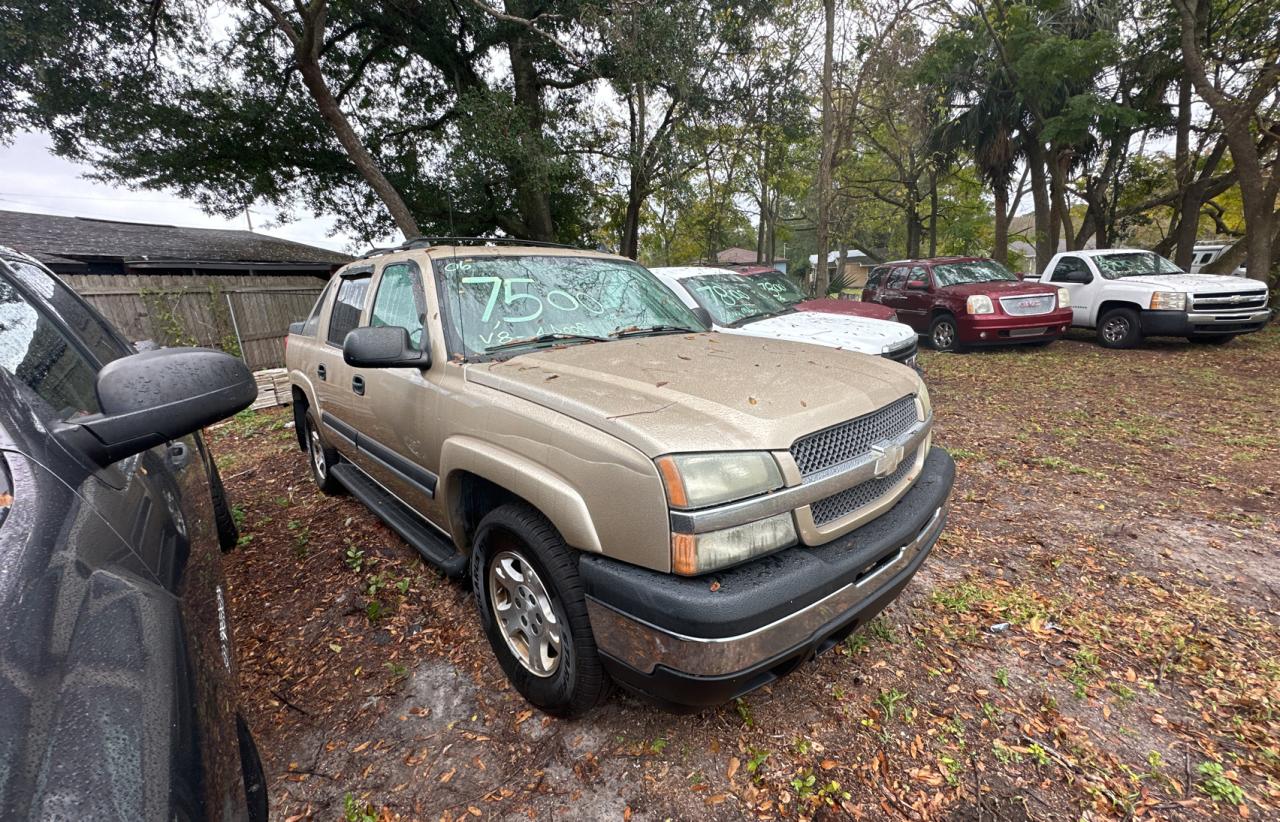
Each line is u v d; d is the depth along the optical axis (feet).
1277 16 40.55
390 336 8.21
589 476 5.89
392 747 7.19
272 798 6.54
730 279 23.57
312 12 34.73
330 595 10.54
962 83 54.39
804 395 6.70
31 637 3.07
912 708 7.57
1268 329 37.60
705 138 48.16
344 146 38.78
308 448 15.93
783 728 7.27
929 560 11.23
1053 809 6.20
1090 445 17.70
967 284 34.24
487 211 54.39
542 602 7.09
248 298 37.81
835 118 41.55
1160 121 50.34
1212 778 6.48
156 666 3.48
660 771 6.70
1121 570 10.73
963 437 18.88
